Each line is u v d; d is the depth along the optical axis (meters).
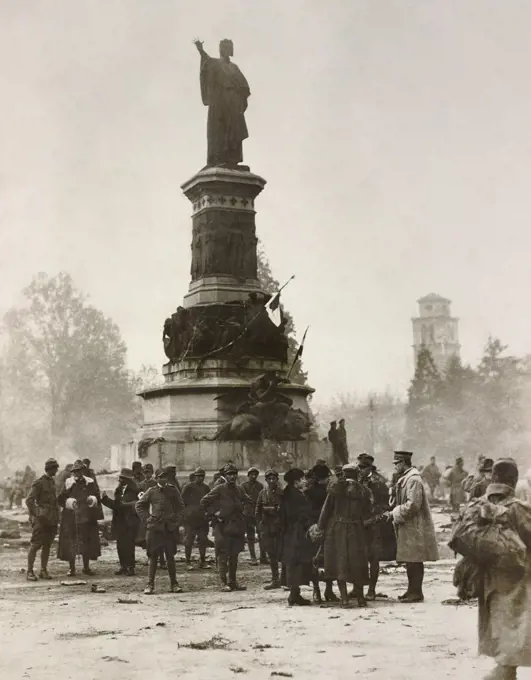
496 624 6.80
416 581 12.74
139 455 30.77
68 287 74.12
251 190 35.12
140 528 17.03
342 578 11.96
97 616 11.86
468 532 6.87
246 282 34.38
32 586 15.52
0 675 8.27
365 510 12.33
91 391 77.56
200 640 9.96
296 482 12.87
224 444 30.31
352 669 8.33
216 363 32.44
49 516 16.53
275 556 14.70
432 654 8.97
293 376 57.19
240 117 35.72
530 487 15.51
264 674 8.18
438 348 97.62
